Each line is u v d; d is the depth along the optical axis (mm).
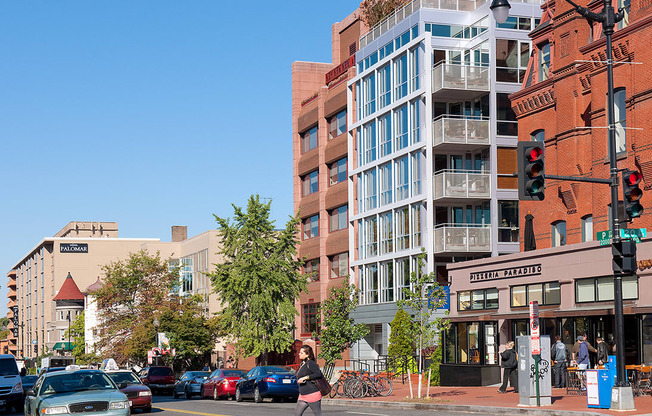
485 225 46719
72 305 133500
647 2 29969
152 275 72312
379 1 58562
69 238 143750
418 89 47812
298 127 66438
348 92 56875
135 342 65750
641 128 29688
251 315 52781
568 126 33719
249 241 53656
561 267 32094
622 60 30781
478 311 37562
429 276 28844
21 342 171875
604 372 21281
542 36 36781
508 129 46438
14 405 34562
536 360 22609
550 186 35344
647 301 27906
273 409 28281
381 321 50844
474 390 31500
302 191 66188
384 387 31938
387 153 51562
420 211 47250
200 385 42094
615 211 20797
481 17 48219
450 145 46156
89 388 20688
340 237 58312
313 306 62531
